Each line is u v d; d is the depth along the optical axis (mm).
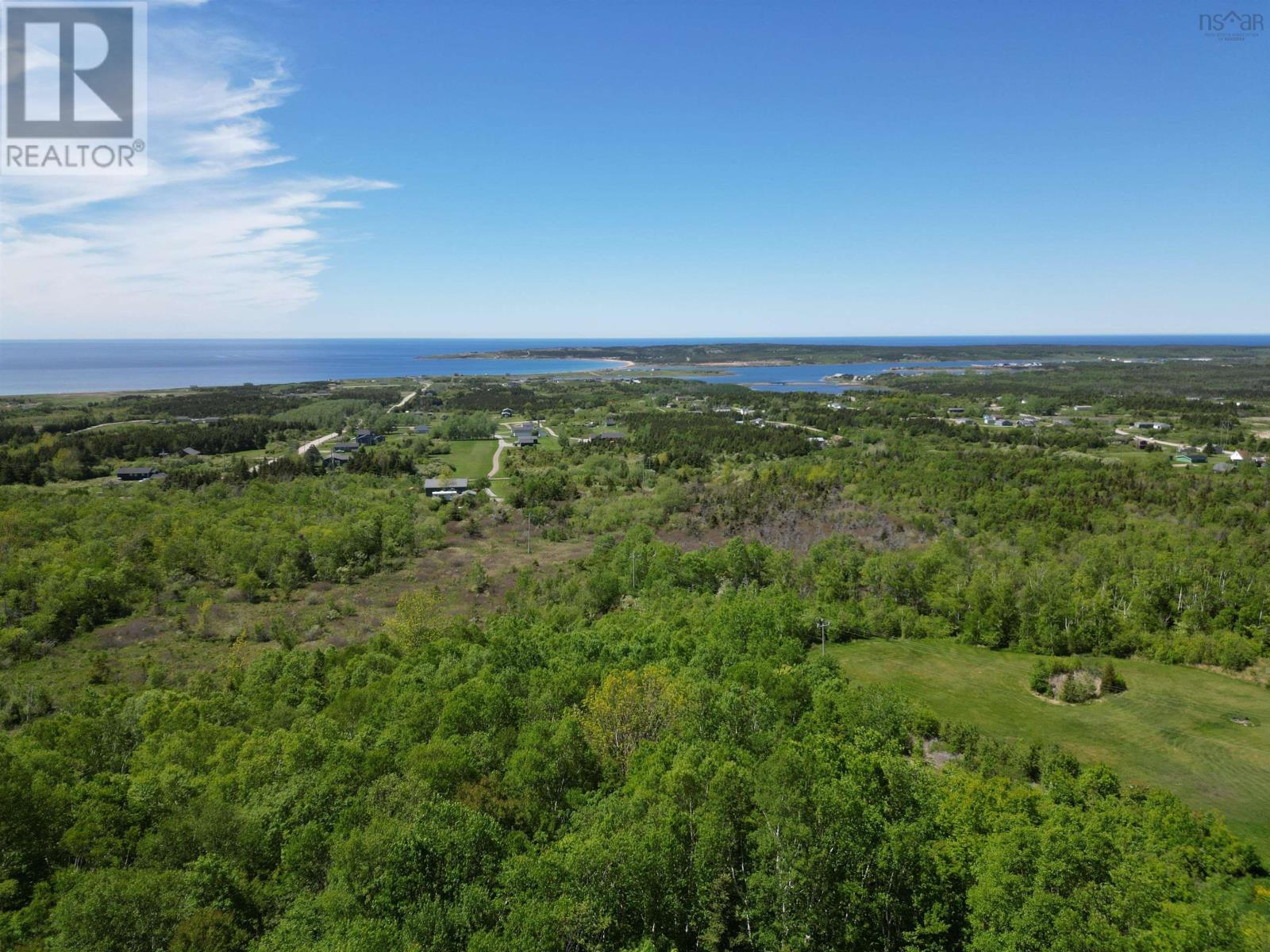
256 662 82312
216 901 38656
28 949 34812
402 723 57219
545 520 156875
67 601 99938
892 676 80938
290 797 46438
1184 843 44781
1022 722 69562
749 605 83625
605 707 53312
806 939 34469
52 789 48094
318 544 126812
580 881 34469
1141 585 93938
